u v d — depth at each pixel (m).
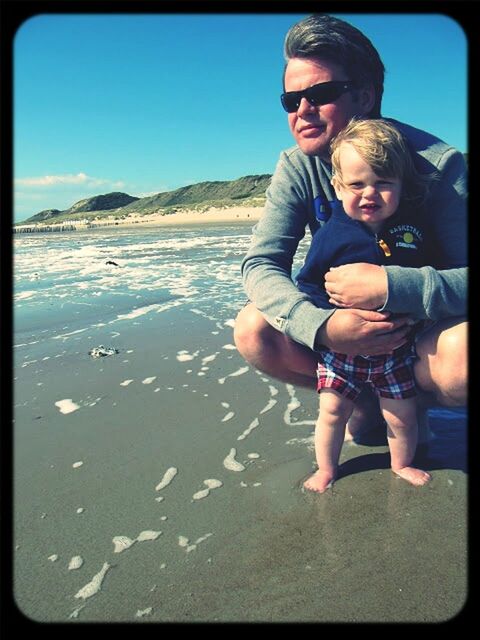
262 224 2.61
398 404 2.28
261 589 1.72
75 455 2.68
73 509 2.23
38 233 40.16
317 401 3.23
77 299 6.95
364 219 2.21
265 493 2.28
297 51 2.27
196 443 2.75
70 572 1.85
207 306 6.04
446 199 2.19
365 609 1.60
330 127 2.32
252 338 2.59
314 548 1.90
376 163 2.08
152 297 6.81
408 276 2.07
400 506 2.12
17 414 3.21
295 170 2.56
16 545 2.00
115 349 4.45
